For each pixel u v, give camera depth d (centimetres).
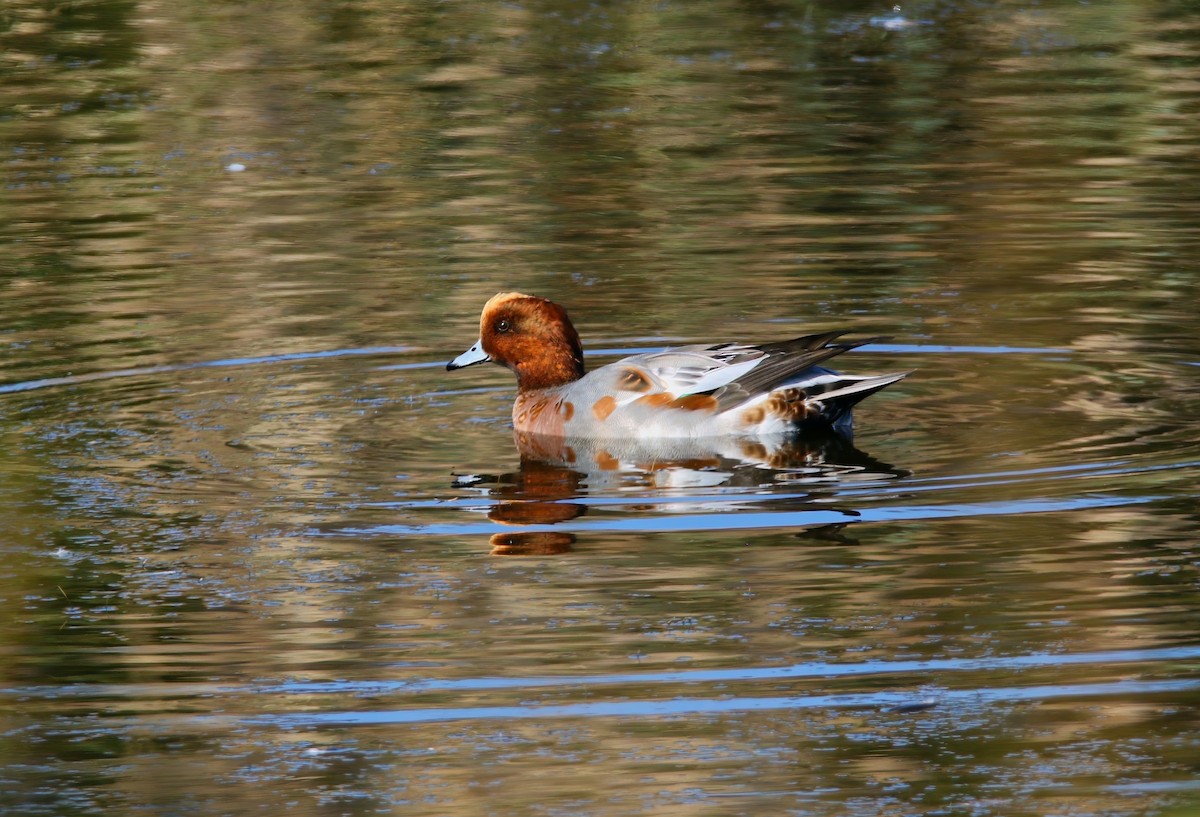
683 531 1127
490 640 973
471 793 821
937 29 2894
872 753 845
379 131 2372
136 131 2392
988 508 1144
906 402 1405
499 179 2152
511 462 1289
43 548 1108
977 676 918
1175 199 1977
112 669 951
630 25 2944
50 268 1831
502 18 2988
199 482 1237
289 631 990
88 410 1408
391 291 1748
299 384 1488
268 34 2914
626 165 2197
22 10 3022
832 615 993
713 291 1725
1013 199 2009
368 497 1205
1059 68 2617
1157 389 1410
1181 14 2938
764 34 2870
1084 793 803
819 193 2058
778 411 1320
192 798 825
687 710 891
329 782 834
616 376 1359
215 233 1956
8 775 848
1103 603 994
